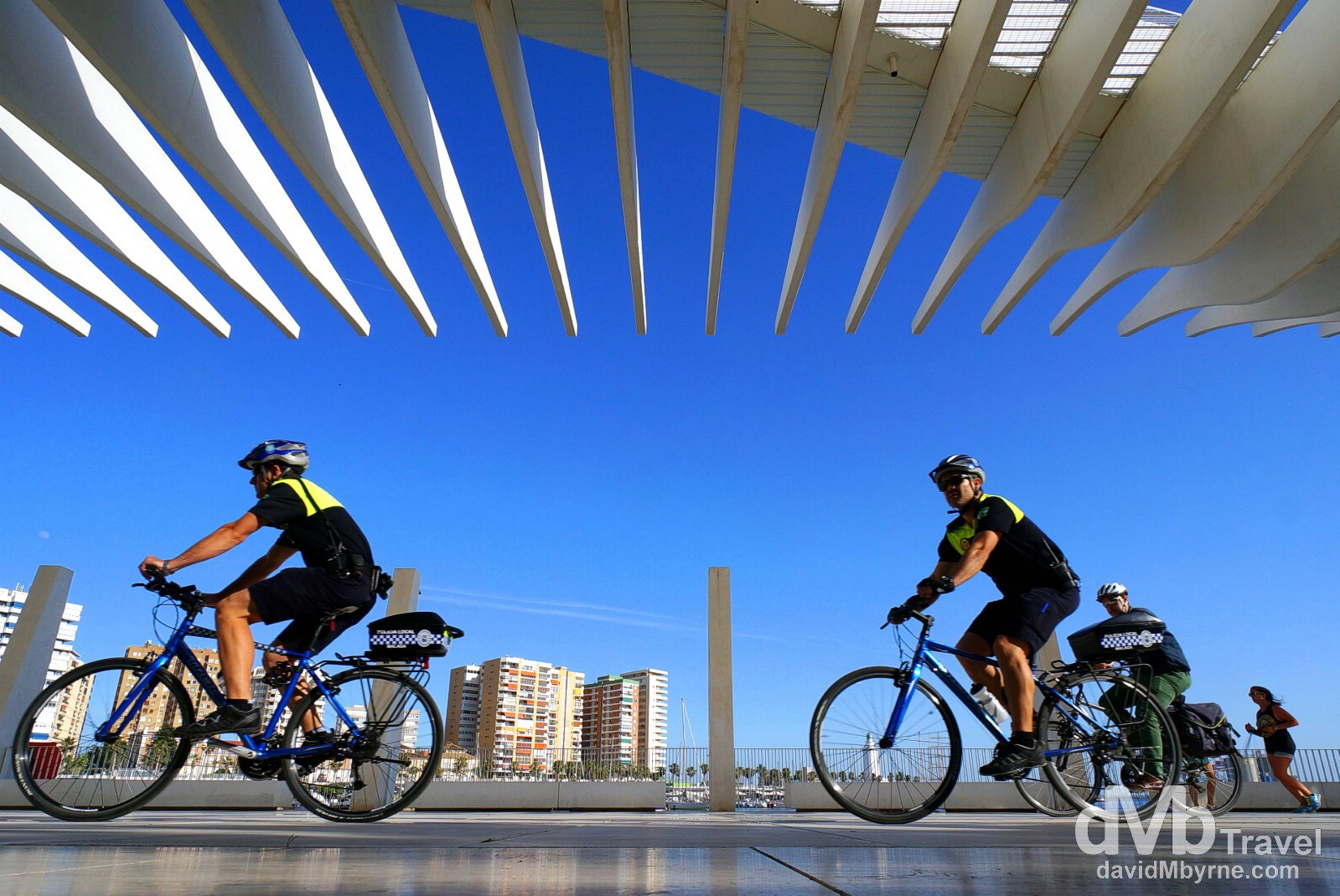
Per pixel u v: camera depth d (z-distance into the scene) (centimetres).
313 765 365
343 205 812
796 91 842
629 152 800
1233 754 612
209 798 821
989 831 358
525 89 793
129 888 148
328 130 794
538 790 940
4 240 916
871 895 150
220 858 210
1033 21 716
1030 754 349
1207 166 825
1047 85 755
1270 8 582
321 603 356
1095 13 654
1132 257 970
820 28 756
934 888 161
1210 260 1025
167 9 698
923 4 715
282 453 374
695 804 951
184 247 881
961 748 358
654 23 769
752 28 770
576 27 772
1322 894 150
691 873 187
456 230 880
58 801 332
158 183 833
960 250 976
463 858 216
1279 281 880
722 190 810
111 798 337
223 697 351
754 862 214
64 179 844
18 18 643
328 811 368
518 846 261
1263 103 736
